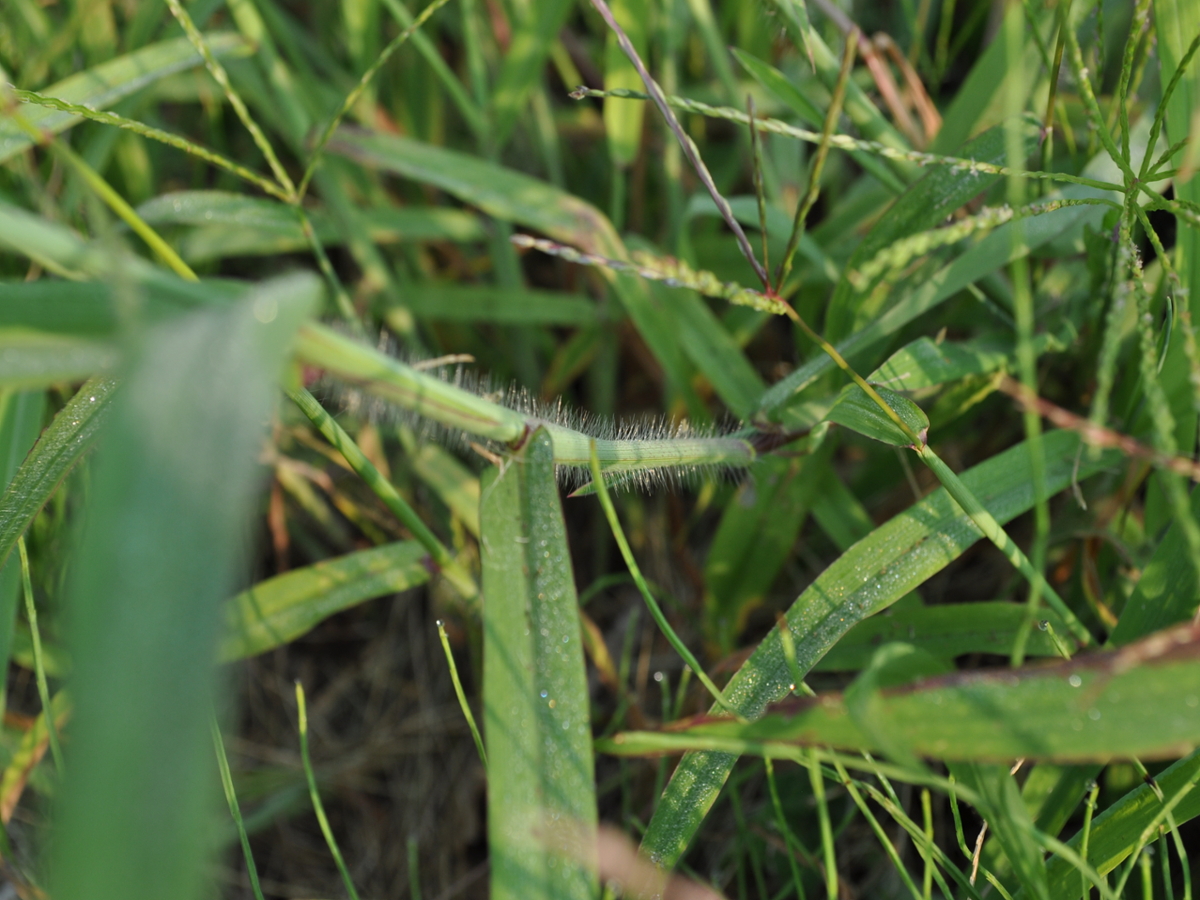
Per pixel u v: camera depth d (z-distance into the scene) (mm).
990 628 192
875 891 220
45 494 181
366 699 289
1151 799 174
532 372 305
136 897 124
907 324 229
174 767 125
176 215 232
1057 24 198
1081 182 177
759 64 211
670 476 203
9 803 204
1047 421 231
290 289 135
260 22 252
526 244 161
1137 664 145
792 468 214
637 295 239
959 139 219
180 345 130
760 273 175
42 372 139
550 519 165
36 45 263
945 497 186
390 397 153
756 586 229
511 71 261
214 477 128
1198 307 187
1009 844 163
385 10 309
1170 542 182
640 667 255
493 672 162
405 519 197
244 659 287
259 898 183
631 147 260
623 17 240
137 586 126
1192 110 186
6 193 239
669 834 175
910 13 263
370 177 303
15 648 219
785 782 231
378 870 264
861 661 198
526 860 158
